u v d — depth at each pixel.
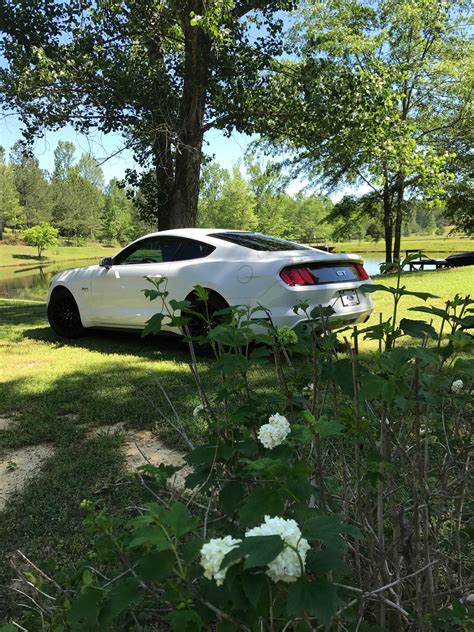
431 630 1.36
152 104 11.63
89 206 101.31
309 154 18.36
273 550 0.82
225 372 1.64
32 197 93.62
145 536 0.94
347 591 1.39
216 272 5.67
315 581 0.89
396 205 24.61
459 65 21.83
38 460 3.43
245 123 12.67
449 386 1.68
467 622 1.28
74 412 4.30
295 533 0.88
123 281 6.64
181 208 12.41
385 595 1.47
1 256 68.94
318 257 5.60
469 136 22.80
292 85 12.65
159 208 13.71
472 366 1.39
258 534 0.89
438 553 1.60
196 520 0.99
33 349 6.86
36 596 1.72
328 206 31.11
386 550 1.54
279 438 1.40
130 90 11.31
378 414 1.68
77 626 1.09
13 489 3.04
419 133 23.30
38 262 61.81
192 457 1.54
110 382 5.02
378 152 12.89
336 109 12.25
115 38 12.29
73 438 3.71
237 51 12.11
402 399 1.30
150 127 11.73
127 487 2.93
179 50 14.84
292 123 12.78
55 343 7.25
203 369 5.32
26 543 2.47
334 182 24.27
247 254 5.68
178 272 5.98
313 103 12.11
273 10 12.41
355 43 19.86
